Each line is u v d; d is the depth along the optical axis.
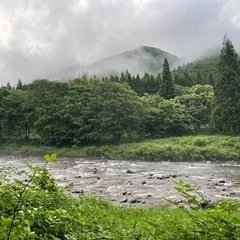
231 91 66.25
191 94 88.88
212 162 53.34
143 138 73.44
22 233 3.26
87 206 8.87
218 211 3.61
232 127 65.75
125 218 9.23
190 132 77.06
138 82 120.19
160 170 40.12
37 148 70.38
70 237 4.07
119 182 28.75
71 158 60.25
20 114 79.12
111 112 69.19
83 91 76.50
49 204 5.94
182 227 3.92
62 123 73.50
